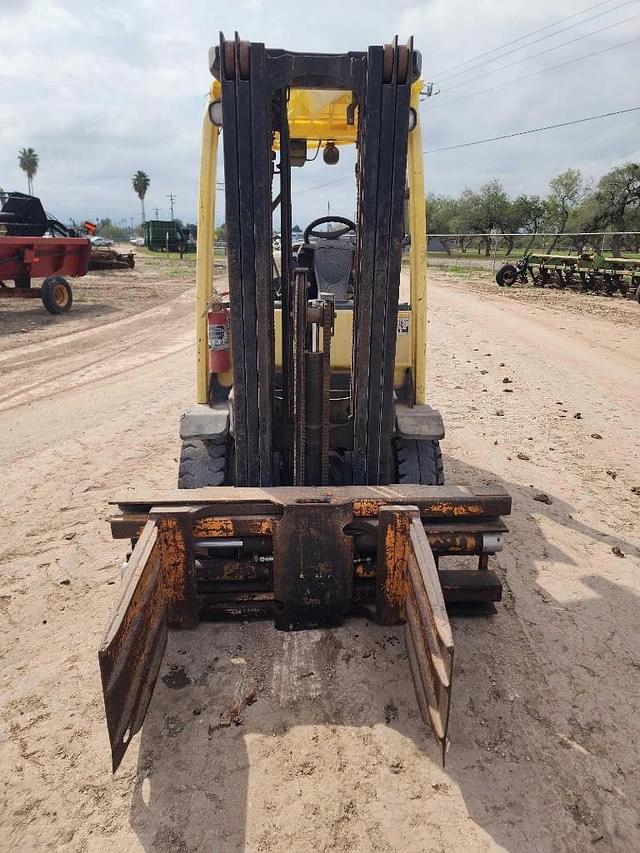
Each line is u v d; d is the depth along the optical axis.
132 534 3.12
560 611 3.67
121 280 26.00
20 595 3.83
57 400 8.02
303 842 2.30
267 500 3.15
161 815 2.41
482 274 32.16
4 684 3.11
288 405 3.60
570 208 63.59
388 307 3.29
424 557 2.82
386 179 3.08
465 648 3.33
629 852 2.28
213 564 3.26
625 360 10.56
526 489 5.36
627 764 2.65
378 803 2.45
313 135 4.48
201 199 3.70
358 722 2.83
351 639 3.33
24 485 5.40
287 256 3.45
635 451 6.31
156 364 10.26
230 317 3.23
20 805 2.46
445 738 2.36
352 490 3.30
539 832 2.34
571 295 21.08
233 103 2.94
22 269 15.36
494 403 7.97
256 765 2.61
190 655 3.22
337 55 2.93
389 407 3.47
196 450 3.79
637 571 4.11
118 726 2.34
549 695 3.02
